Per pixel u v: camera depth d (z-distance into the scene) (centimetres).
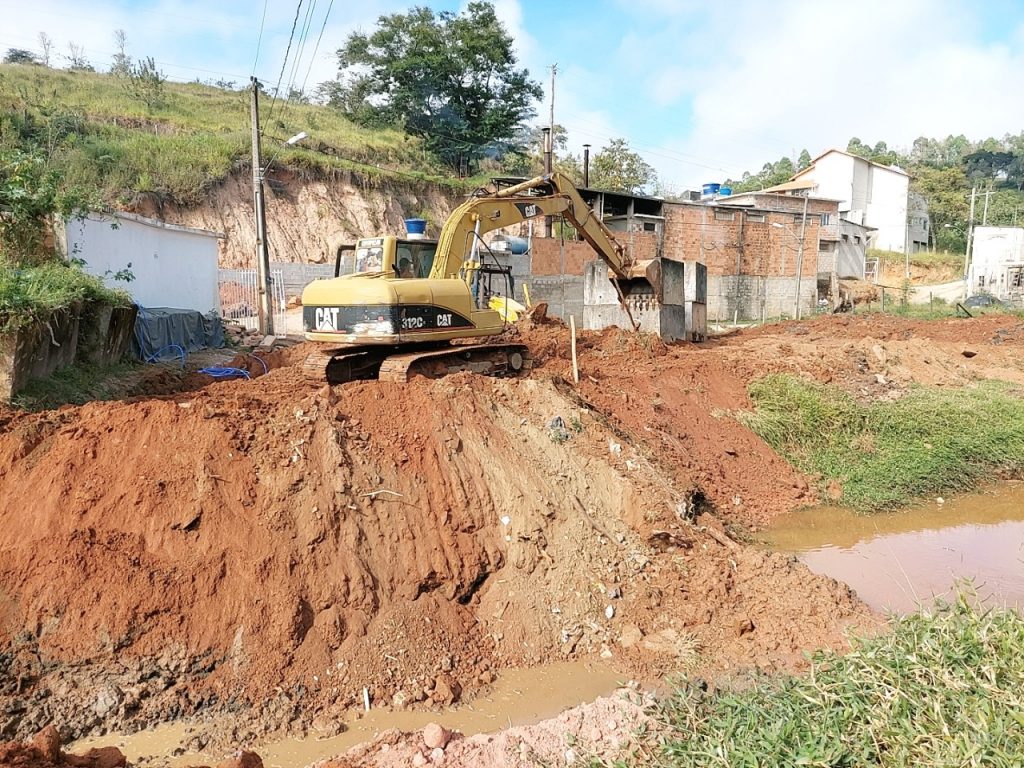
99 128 3391
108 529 708
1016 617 557
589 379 1294
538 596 770
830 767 435
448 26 4738
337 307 1066
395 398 898
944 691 470
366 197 3688
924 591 860
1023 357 1972
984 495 1247
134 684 625
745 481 1206
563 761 530
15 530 705
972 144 11644
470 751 547
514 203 1348
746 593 795
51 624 649
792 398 1434
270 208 3369
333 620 688
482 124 4703
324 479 776
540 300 2939
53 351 1059
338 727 612
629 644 734
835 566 941
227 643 661
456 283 1137
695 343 1980
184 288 2073
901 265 5841
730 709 530
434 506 809
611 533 849
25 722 588
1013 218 7562
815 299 4062
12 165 1361
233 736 596
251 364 1670
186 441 775
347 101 5075
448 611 741
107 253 1639
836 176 6162
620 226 3547
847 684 505
